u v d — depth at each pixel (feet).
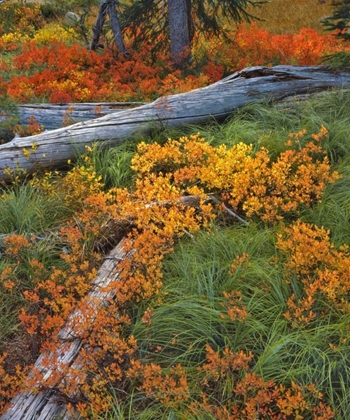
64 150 23.09
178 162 21.47
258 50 38.40
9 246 17.65
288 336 13.89
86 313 14.57
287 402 12.76
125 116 24.57
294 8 65.36
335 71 28.48
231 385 12.98
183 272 16.33
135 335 14.73
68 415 12.73
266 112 25.16
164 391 12.40
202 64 37.37
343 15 29.55
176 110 25.14
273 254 17.07
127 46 41.98
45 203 20.33
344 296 15.07
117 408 12.71
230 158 20.11
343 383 12.69
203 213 18.58
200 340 14.11
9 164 22.15
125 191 19.90
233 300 14.51
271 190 20.02
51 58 39.19
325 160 19.60
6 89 32.63
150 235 16.79
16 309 16.21
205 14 40.60
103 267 16.92
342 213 18.10
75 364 13.69
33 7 70.64
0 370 13.12
